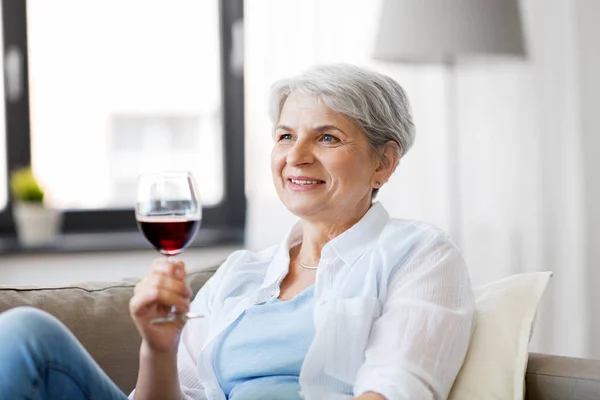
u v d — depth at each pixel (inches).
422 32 138.6
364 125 86.9
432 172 168.1
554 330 172.9
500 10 139.0
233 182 179.0
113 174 173.8
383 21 142.7
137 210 77.5
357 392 76.5
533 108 171.3
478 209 171.6
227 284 92.3
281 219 162.1
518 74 171.0
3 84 166.6
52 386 68.4
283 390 81.7
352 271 84.9
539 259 172.2
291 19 161.5
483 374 80.1
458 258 83.3
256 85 161.2
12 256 160.1
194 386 91.4
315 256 90.4
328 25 162.6
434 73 167.6
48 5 167.3
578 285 171.6
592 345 173.8
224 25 175.9
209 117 177.0
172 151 175.6
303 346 83.4
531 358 85.4
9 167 168.4
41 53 167.9
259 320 87.3
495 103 171.0
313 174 86.4
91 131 171.6
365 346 80.6
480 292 90.5
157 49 173.5
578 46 170.6
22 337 67.8
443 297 79.4
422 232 85.7
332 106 86.2
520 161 171.6
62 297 97.0
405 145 91.1
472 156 171.2
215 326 89.6
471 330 81.4
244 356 85.9
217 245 171.5
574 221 171.6
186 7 174.1
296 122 87.7
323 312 82.0
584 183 171.5
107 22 170.6
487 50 138.2
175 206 76.5
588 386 79.8
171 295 72.6
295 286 89.8
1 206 169.2
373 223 87.7
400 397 72.9
